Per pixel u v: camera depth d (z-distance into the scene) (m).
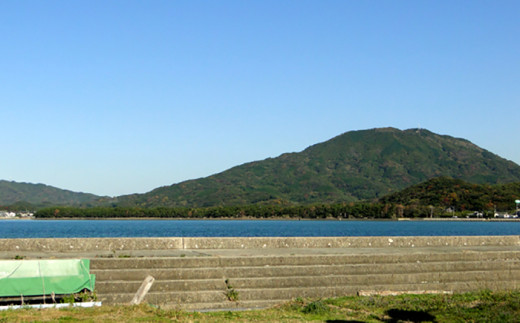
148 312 19.80
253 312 21.61
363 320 20.08
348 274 27.12
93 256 26.58
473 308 21.06
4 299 20.88
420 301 23.19
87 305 20.88
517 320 18.47
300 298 23.95
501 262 29.62
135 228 160.25
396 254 28.77
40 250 28.62
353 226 179.25
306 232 128.38
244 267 25.86
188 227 172.00
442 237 35.56
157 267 25.14
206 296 24.12
